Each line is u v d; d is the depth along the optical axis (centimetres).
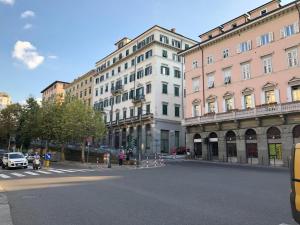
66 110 4012
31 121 5000
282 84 3419
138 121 5681
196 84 4594
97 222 769
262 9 3950
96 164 3619
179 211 881
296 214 531
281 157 3312
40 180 1805
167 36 5828
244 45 3919
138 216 825
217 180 1730
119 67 6700
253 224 727
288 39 3412
